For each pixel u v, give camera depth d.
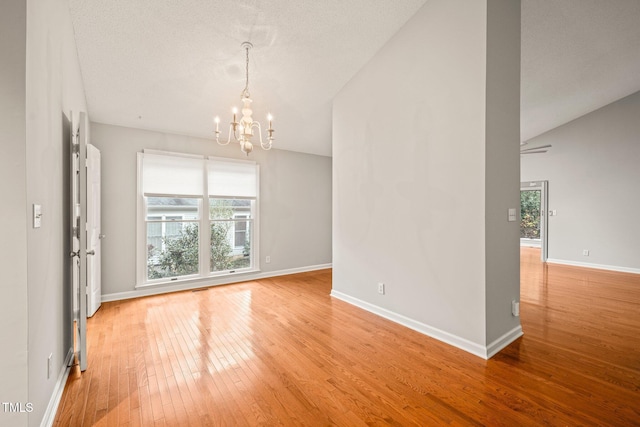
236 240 5.12
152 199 4.33
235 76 3.47
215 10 2.64
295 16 2.83
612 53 3.99
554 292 4.24
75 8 2.42
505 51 2.62
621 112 5.51
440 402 1.89
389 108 3.30
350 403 1.88
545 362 2.36
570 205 6.15
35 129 1.51
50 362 1.77
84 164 2.22
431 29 2.83
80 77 3.01
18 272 1.36
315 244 6.09
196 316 3.41
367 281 3.64
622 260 5.54
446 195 2.72
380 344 2.71
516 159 2.78
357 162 3.76
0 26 1.34
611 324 3.10
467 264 2.56
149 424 1.69
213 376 2.19
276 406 1.86
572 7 3.23
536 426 1.67
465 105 2.55
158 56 3.03
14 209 1.36
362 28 3.09
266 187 5.38
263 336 2.88
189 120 4.16
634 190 5.41
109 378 2.15
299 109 4.32
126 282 4.08
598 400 1.88
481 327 2.46
